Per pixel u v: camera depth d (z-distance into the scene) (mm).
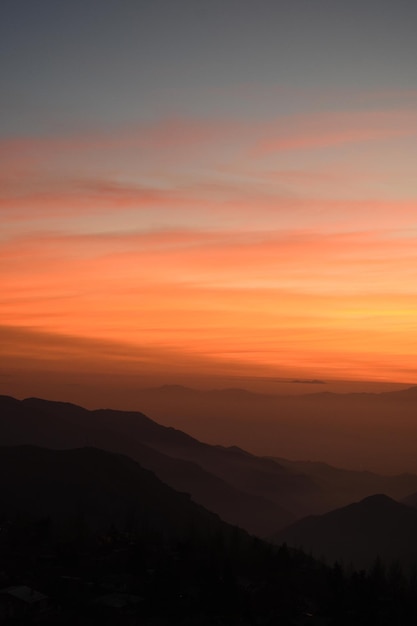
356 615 94375
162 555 111312
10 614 84688
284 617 91688
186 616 89375
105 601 90812
